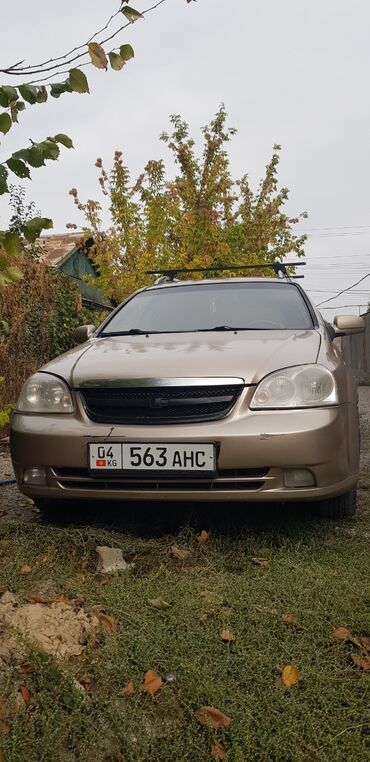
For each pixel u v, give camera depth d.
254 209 16.06
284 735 1.72
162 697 1.89
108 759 1.67
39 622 2.24
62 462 3.07
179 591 2.56
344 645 2.17
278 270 5.14
